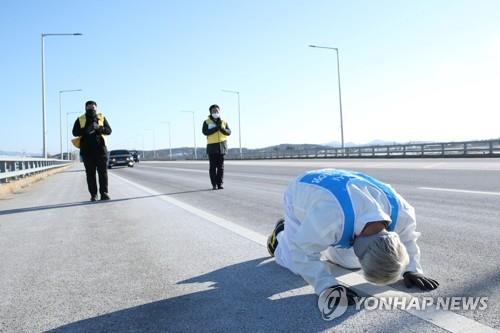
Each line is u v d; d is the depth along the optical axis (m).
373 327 2.45
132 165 40.75
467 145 26.16
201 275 3.60
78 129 9.07
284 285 3.22
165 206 8.02
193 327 2.60
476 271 3.33
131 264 4.04
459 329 2.38
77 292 3.34
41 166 22.36
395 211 2.81
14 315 2.94
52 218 7.01
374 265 2.34
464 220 5.35
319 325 2.52
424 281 2.97
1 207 8.73
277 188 10.78
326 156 42.03
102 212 7.49
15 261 4.34
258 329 2.52
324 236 2.71
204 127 11.11
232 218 6.35
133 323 2.71
